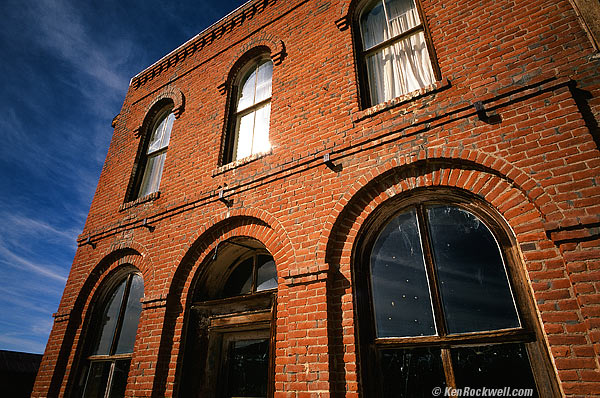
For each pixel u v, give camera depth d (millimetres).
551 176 2928
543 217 2826
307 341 3475
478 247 3279
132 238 5957
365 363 3295
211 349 4605
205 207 5246
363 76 4895
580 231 2621
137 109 8164
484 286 3111
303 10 5992
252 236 4590
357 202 3930
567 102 3109
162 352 4551
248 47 6484
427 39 4547
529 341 2748
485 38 3900
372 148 4020
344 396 3156
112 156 7922
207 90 6762
